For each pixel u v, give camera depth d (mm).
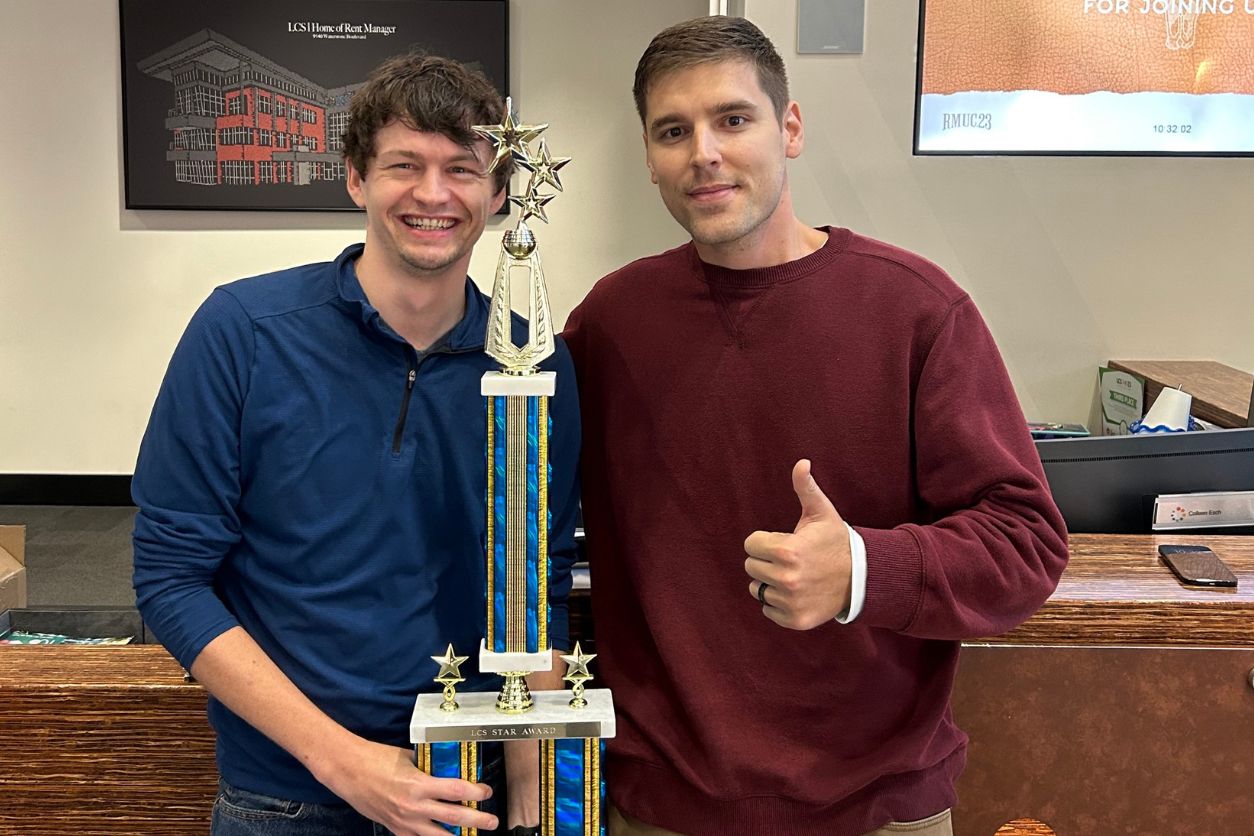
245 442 1213
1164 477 1718
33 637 1815
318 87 4758
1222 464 1718
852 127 2750
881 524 1264
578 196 4934
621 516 1327
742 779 1215
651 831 1279
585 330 1407
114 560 4418
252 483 1229
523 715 1102
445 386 1253
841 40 2707
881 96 2736
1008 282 2861
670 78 1197
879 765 1222
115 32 4746
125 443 5094
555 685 1293
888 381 1248
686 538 1277
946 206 2793
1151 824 1448
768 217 1229
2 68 4770
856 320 1258
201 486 1201
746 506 1263
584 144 4895
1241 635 1396
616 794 1295
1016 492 1170
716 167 1193
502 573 1093
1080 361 2922
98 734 1428
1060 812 1444
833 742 1244
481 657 1091
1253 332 2881
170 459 1198
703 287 1295
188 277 4961
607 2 4781
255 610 1249
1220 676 1410
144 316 4988
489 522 1095
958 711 1421
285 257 4957
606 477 1372
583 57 4820
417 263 1167
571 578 1365
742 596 1259
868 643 1236
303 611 1221
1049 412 2945
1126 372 2805
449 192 1155
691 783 1231
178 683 1421
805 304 1263
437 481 1256
